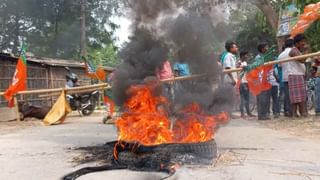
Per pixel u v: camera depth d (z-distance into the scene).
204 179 4.62
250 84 8.57
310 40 10.86
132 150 5.31
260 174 4.80
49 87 20.17
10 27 23.83
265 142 7.06
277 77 11.05
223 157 5.76
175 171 4.89
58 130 10.02
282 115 11.55
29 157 6.27
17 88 11.81
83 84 24.84
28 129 10.65
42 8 22.72
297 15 10.41
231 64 10.27
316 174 4.81
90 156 6.09
